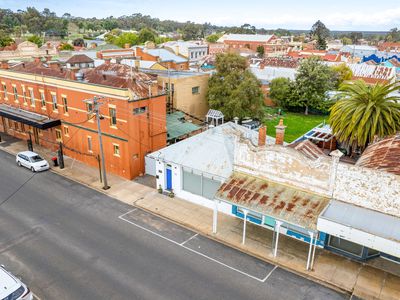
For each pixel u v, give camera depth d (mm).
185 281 18641
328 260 20219
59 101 35406
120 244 21953
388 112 28250
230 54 47344
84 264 20016
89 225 24188
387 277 18859
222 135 27516
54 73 37000
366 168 18094
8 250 21328
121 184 30594
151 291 17922
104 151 32781
